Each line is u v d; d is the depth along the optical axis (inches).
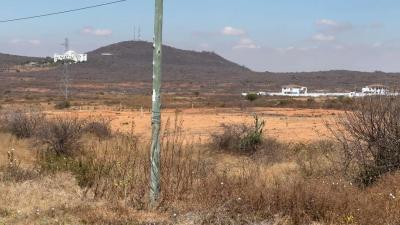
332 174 485.7
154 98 382.9
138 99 3476.9
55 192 429.7
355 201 354.3
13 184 458.0
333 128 921.5
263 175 512.7
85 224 337.4
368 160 460.8
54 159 580.7
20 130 989.8
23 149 812.6
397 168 450.3
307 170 554.9
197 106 2812.5
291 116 1831.9
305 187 373.7
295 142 898.7
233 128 956.6
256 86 6924.2
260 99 3715.6
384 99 465.4
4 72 7170.3
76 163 530.9
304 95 4729.3
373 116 460.4
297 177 494.6
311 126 1311.5
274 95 4798.2
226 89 6348.4
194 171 434.0
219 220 339.0
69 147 775.7
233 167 637.9
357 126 468.1
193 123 1385.3
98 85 6358.3
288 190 371.2
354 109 481.7
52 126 822.5
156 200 378.9
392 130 454.9
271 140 882.8
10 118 1037.2
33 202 391.2
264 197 362.9
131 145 509.7
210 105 2923.2
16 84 5826.8
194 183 407.5
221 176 450.3
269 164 692.7
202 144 860.0
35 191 430.9
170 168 412.8
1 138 892.0
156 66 380.5
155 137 384.5
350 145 476.7
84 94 4709.6
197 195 378.0
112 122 1429.6
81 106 2743.6
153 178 383.2
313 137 1021.2
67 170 515.8
